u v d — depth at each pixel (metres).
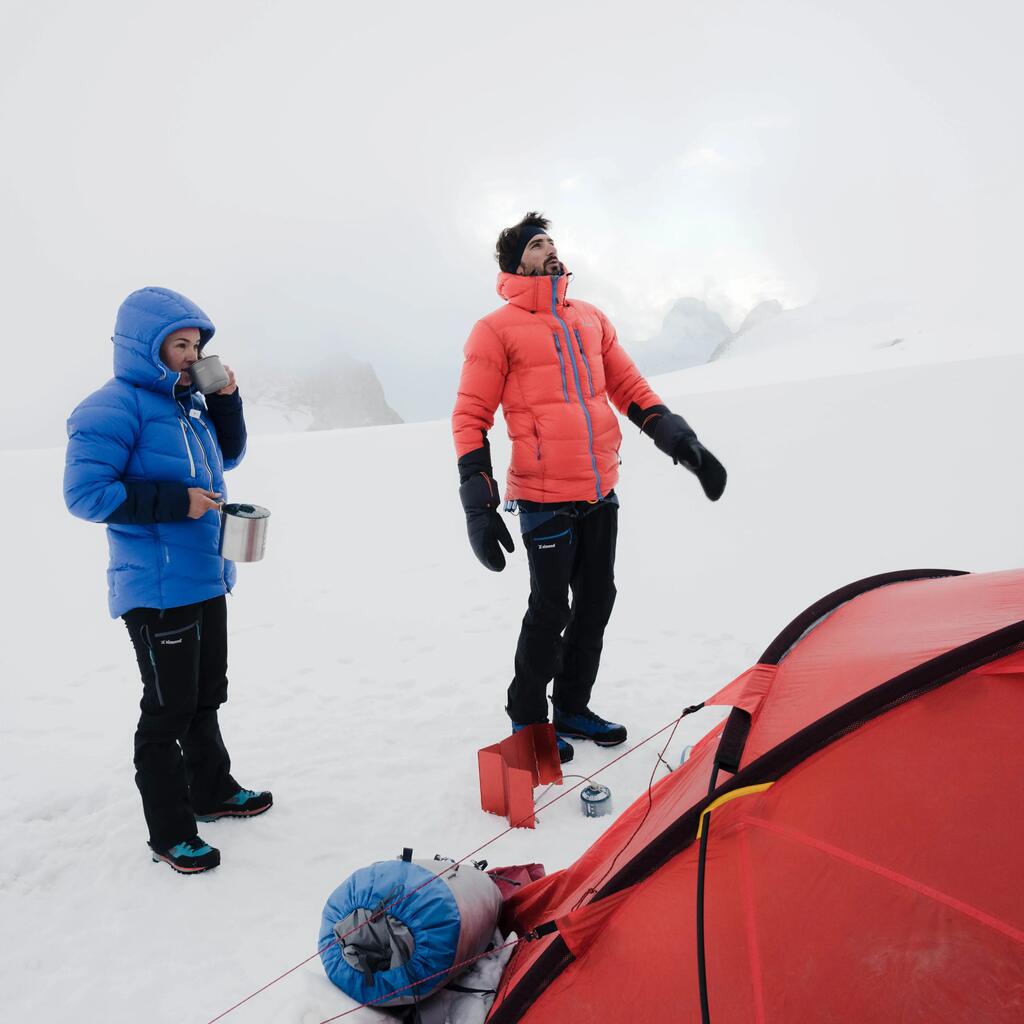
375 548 9.35
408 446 18.58
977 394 13.59
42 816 3.36
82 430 2.68
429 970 2.06
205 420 3.21
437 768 3.65
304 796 3.42
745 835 1.59
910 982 1.24
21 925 2.63
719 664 4.82
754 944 1.42
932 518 7.90
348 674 5.14
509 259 3.52
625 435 15.79
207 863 2.87
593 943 1.71
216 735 3.25
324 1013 2.08
